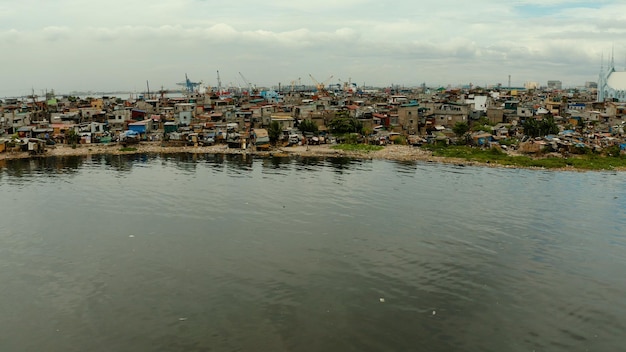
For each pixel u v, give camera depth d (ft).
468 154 368.68
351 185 274.98
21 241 182.19
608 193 259.39
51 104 599.98
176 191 259.60
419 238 187.32
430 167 332.80
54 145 418.51
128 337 118.21
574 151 370.32
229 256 168.25
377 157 372.58
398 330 122.21
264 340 117.29
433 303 136.15
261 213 217.97
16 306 133.08
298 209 224.33
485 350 114.21
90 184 278.67
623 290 145.59
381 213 219.00
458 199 244.63
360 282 148.66
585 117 500.74
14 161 360.48
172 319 126.41
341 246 178.09
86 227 198.80
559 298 140.15
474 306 134.82
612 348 115.65
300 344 115.85
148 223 203.92
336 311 131.03
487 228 199.82
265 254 170.19
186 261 163.73
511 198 247.70
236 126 465.88
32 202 237.66
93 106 567.59
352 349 114.11
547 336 120.47
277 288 144.15
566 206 232.94
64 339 117.39
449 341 117.70
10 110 495.41
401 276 153.17
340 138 439.63
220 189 264.11
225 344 115.44
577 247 179.93
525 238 188.44
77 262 162.50
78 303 134.72
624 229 200.13
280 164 344.90
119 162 356.38
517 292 143.43
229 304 134.31
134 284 146.20
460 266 161.38
